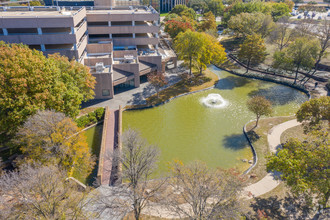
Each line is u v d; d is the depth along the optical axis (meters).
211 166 38.16
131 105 54.94
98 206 26.89
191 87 63.91
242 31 94.44
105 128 44.56
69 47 58.50
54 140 30.72
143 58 66.00
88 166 34.09
